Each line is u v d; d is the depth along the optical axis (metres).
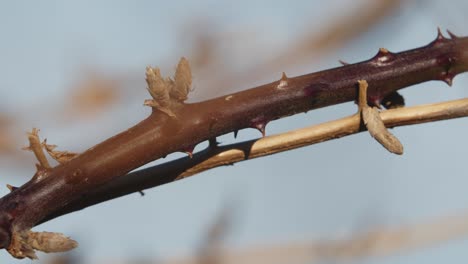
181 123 0.62
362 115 0.62
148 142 0.62
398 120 0.62
